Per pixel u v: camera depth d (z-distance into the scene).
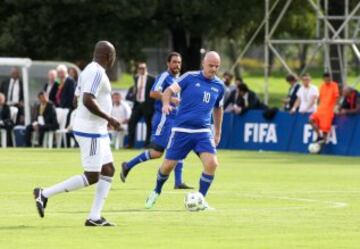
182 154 41.69
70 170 61.88
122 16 115.81
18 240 32.38
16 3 116.31
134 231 34.66
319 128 82.00
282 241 32.38
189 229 35.31
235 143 88.25
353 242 32.25
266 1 102.06
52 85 87.69
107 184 36.16
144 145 87.56
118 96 87.19
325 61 101.00
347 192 50.12
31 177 56.78
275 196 47.84
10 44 117.31
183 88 41.75
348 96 81.50
